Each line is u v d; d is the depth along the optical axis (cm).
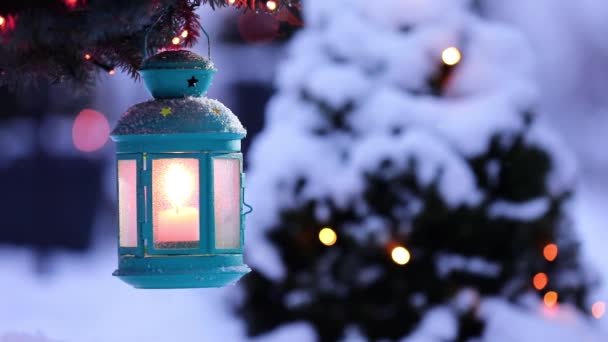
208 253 470
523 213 802
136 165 469
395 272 801
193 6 548
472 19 854
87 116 1978
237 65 1948
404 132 801
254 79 1942
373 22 842
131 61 557
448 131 796
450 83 828
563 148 828
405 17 838
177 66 477
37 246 1877
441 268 797
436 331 790
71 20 439
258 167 838
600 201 1969
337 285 811
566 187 827
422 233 796
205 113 470
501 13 2236
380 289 807
